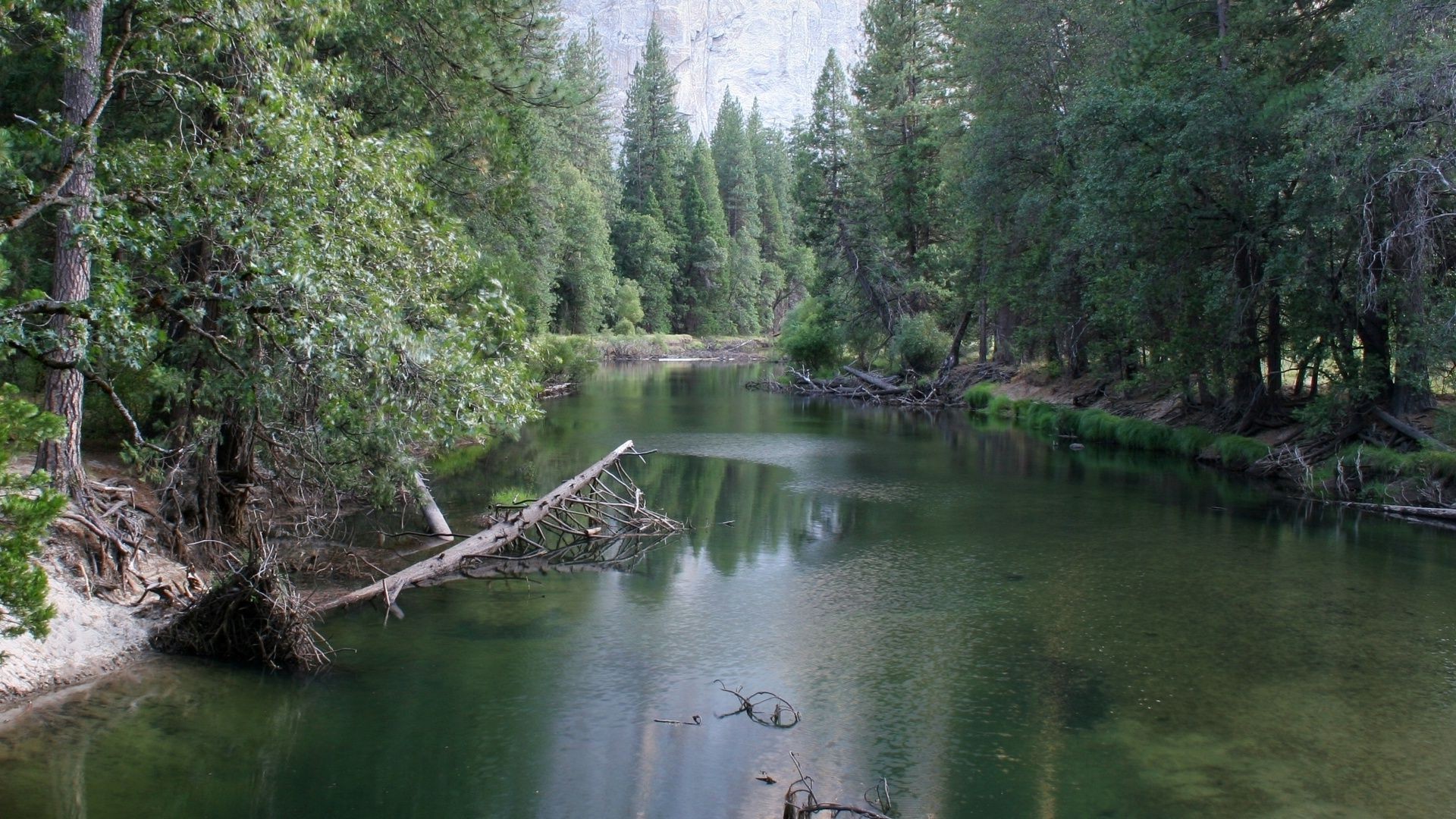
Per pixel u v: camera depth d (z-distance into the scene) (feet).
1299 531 49.32
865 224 144.36
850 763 23.90
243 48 27.84
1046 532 48.78
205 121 33.91
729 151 304.91
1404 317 55.62
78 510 30.32
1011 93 95.45
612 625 33.81
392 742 24.36
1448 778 23.36
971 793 22.45
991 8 95.35
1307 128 56.18
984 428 95.20
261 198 26.07
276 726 24.94
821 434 88.48
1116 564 42.70
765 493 59.41
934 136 136.98
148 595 30.96
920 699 27.84
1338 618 35.37
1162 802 22.16
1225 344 66.69
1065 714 26.94
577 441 80.02
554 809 21.36
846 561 42.98
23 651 25.93
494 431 82.38
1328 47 67.41
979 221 102.42
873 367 153.79
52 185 22.16
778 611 35.68
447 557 39.40
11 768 21.97
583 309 208.33
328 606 34.14
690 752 24.29
